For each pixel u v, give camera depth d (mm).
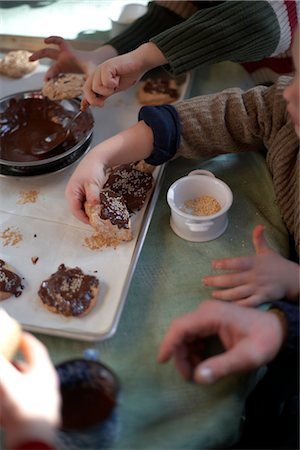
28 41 953
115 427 428
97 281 583
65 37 952
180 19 907
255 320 498
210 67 933
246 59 797
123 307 571
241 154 770
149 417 467
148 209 676
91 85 765
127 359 517
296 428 520
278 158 683
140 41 896
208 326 490
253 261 564
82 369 441
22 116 806
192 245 640
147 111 703
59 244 644
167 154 706
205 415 474
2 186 726
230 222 665
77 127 780
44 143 772
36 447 381
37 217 680
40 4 1046
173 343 481
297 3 745
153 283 599
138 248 628
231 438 481
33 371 452
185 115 716
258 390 540
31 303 578
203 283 589
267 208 688
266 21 739
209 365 460
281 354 507
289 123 679
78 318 556
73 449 416
